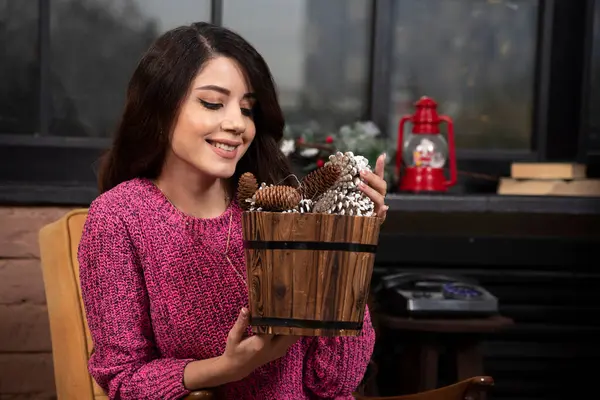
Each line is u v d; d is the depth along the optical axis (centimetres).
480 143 258
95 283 127
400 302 209
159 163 135
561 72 256
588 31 253
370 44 255
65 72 246
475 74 258
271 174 139
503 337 254
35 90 244
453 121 257
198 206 134
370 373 211
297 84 254
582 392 256
